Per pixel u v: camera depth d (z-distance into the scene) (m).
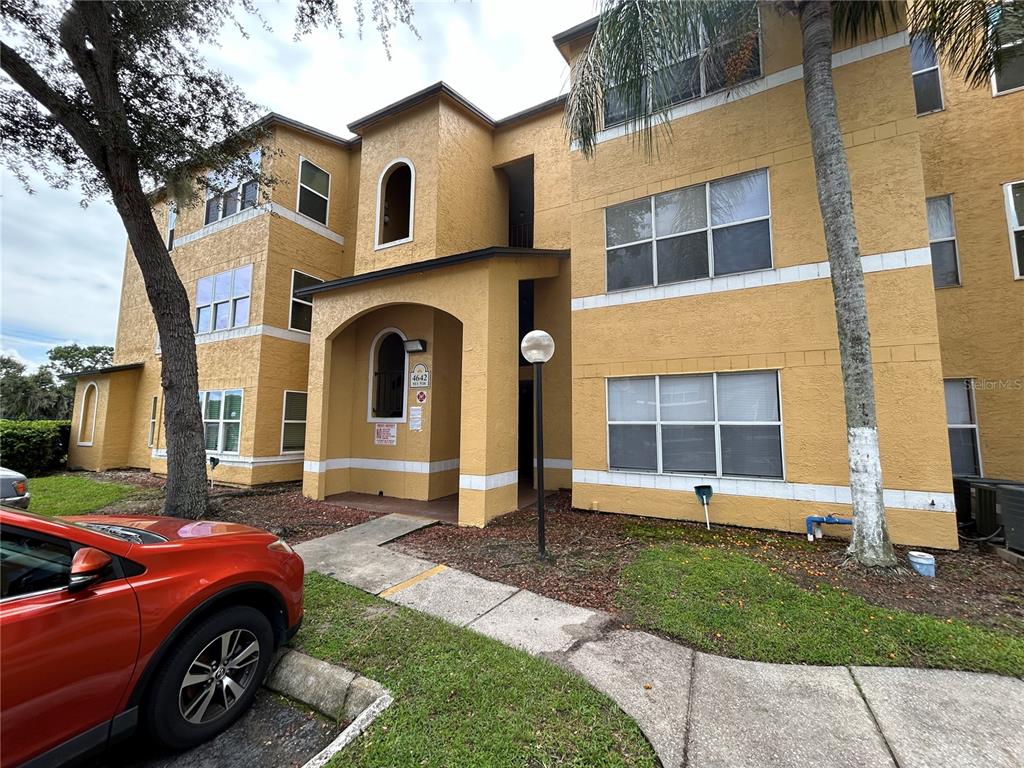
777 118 7.05
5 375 28.88
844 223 5.39
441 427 9.98
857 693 3.05
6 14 5.80
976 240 7.52
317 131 13.12
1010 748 2.57
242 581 3.04
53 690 2.12
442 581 5.06
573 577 5.11
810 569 5.10
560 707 2.87
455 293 8.28
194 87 7.43
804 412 6.56
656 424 7.61
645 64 6.37
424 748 2.54
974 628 3.79
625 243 8.16
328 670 3.31
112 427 15.01
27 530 2.33
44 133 6.76
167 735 2.58
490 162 12.11
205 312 13.13
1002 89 7.49
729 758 2.49
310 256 12.95
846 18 6.41
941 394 5.79
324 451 9.88
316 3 6.75
